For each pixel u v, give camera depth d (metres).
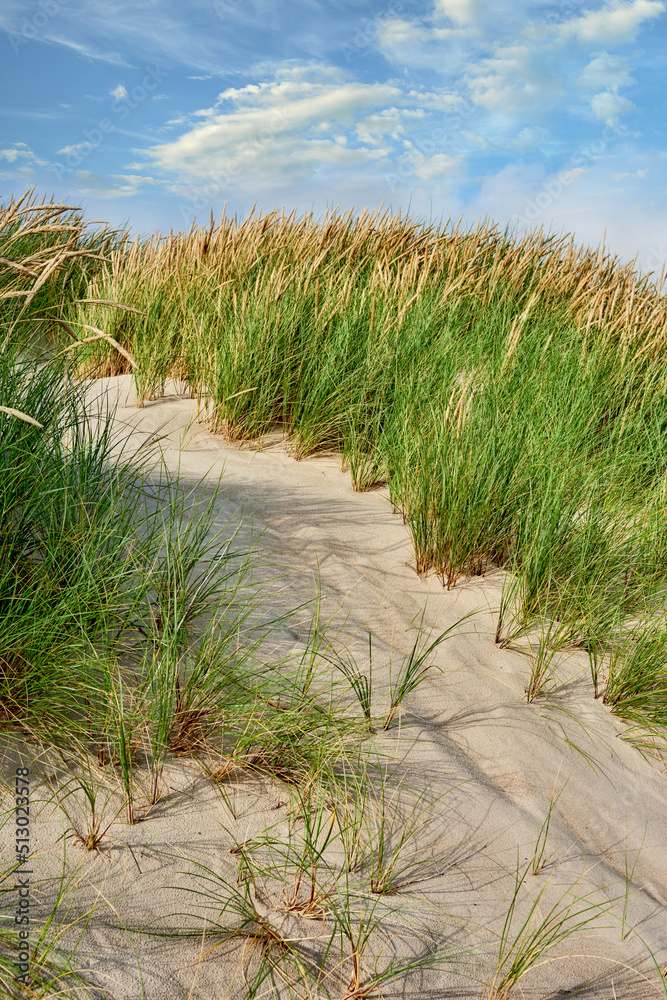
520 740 2.59
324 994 1.57
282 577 3.10
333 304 5.17
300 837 1.92
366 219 8.00
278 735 2.16
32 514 2.32
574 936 1.89
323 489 4.07
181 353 5.46
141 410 4.75
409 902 1.83
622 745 2.75
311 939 1.67
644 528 3.60
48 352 2.88
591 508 3.51
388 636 2.94
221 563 2.82
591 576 3.35
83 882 1.65
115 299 5.75
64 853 1.71
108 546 2.54
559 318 6.21
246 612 2.75
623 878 2.15
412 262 6.09
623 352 5.40
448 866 1.98
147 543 2.64
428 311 5.49
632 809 2.46
